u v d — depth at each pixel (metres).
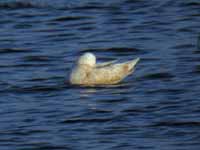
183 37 30.92
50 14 34.88
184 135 20.55
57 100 23.48
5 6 35.97
